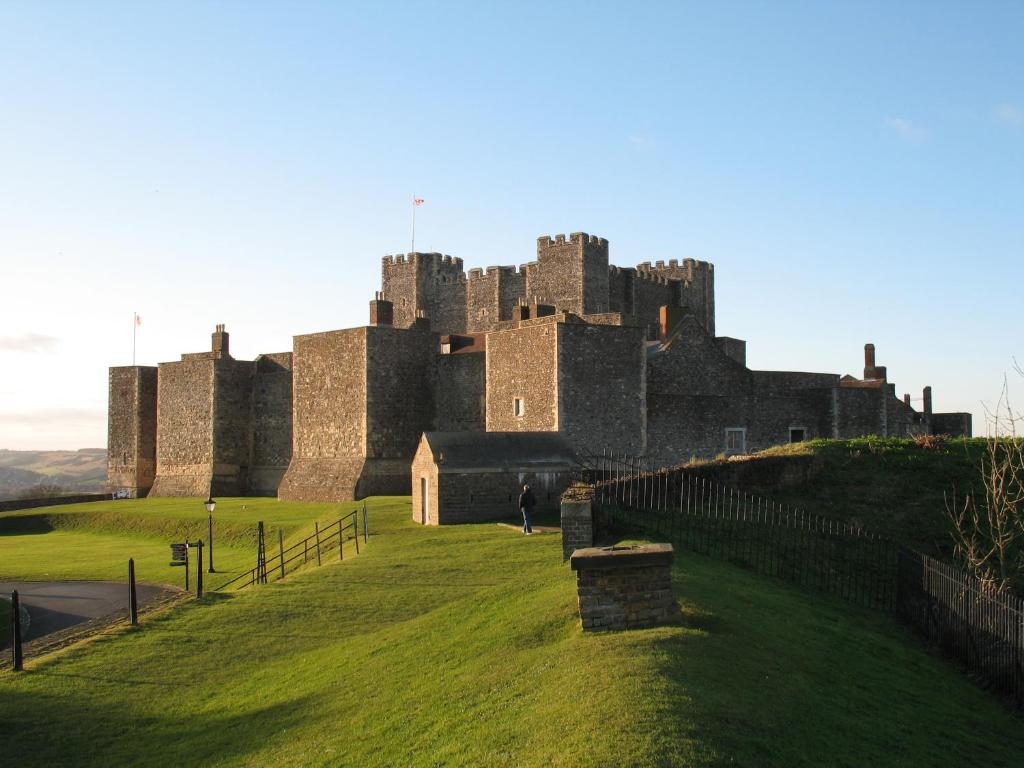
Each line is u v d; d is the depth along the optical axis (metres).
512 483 39.06
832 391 56.72
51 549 50.78
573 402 48.12
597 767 10.53
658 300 89.56
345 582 28.05
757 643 16.72
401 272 92.69
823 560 28.17
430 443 39.44
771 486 35.56
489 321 86.12
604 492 30.02
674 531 28.33
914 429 63.38
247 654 22.78
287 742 15.93
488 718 13.73
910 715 15.88
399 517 43.06
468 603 22.27
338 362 61.22
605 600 16.42
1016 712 18.31
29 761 16.94
